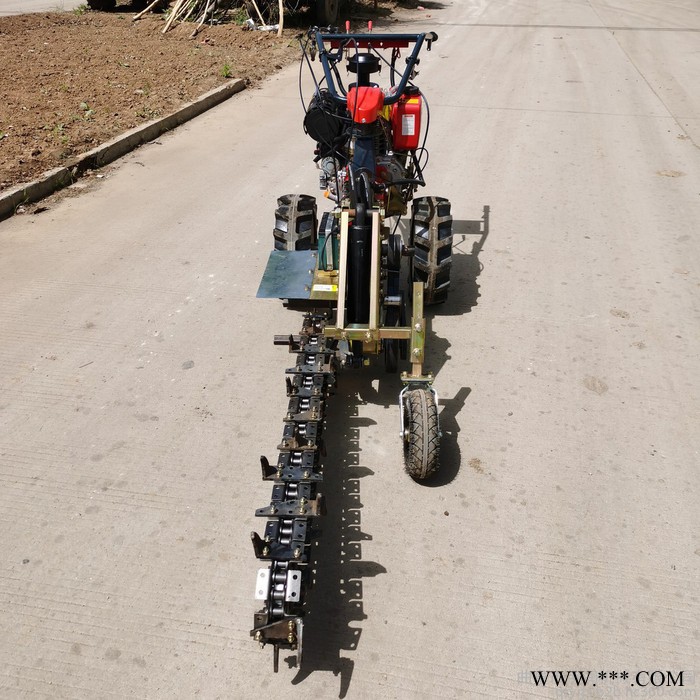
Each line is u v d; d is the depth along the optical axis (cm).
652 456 406
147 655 304
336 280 428
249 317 545
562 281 590
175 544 354
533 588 331
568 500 377
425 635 311
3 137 872
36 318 541
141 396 458
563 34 1680
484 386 464
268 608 275
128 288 584
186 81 1174
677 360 489
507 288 580
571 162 859
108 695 289
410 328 392
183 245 657
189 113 1037
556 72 1303
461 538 356
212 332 526
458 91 1181
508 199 752
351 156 470
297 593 273
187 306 558
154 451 413
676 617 318
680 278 593
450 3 2183
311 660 302
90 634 313
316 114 464
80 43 1435
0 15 1722
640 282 588
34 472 399
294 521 298
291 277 448
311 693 289
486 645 307
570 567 341
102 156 854
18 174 772
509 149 903
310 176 814
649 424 430
